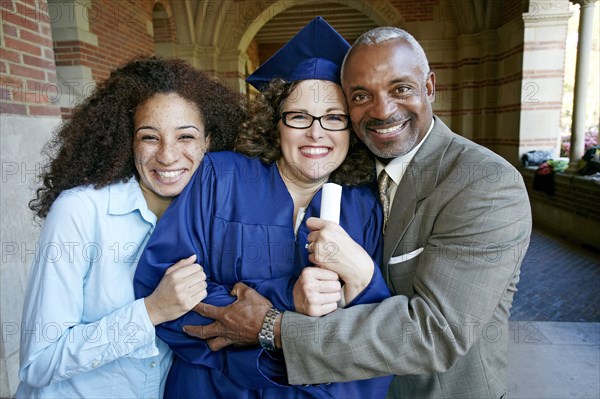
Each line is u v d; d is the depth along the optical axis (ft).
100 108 3.73
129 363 3.76
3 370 7.59
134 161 3.90
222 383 3.67
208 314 3.58
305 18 39.65
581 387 7.98
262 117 4.16
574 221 19.36
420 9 28.04
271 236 3.90
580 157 19.94
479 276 3.37
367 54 3.64
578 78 19.49
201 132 4.05
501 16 25.08
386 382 3.87
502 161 3.68
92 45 17.69
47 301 3.41
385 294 3.56
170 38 27.71
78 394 3.68
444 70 28.27
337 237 3.41
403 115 3.73
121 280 3.74
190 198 3.98
